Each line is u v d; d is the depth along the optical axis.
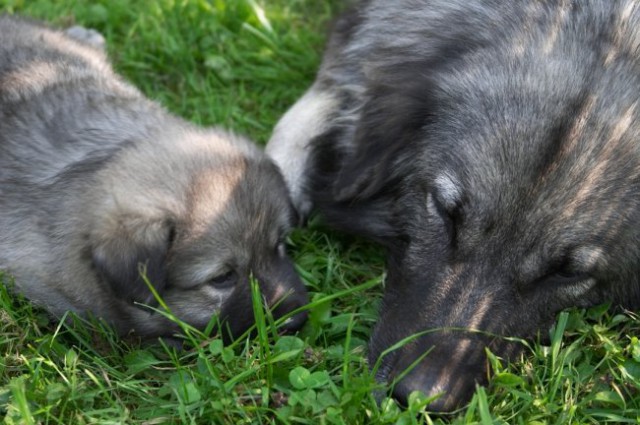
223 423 1.21
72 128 1.31
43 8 1.59
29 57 1.38
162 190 1.26
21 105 1.33
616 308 1.31
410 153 1.31
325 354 1.26
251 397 1.21
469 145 1.26
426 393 1.21
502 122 1.25
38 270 1.27
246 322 1.28
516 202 1.23
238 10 1.62
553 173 1.22
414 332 1.24
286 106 1.56
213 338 1.26
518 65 1.27
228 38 1.60
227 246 1.26
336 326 1.29
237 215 1.27
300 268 1.35
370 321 1.30
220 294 1.27
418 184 1.30
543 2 1.30
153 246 1.24
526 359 1.26
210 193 1.26
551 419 1.23
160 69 1.57
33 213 1.28
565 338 1.29
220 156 1.29
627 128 1.22
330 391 1.21
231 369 1.24
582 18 1.28
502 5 1.31
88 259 1.26
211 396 1.21
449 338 1.23
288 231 1.31
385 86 1.34
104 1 1.62
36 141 1.31
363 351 1.27
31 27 1.44
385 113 1.33
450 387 1.21
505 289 1.24
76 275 1.27
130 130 1.31
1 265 1.28
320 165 1.43
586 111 1.23
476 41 1.31
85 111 1.33
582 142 1.22
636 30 1.27
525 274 1.24
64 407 1.21
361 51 1.42
